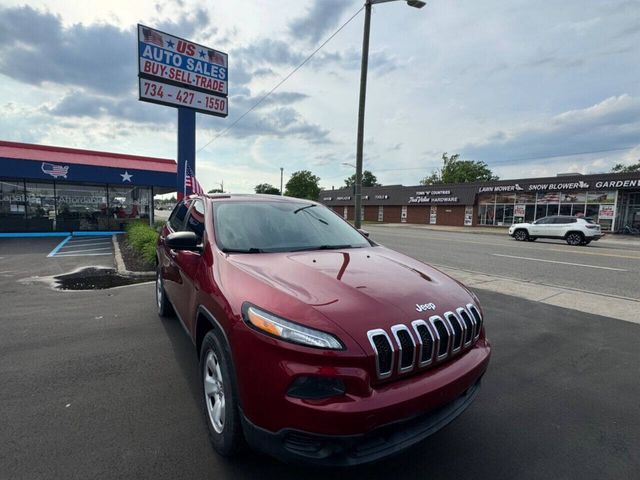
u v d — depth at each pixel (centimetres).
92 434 269
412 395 200
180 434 271
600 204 3008
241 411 213
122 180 1830
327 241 353
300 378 191
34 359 393
